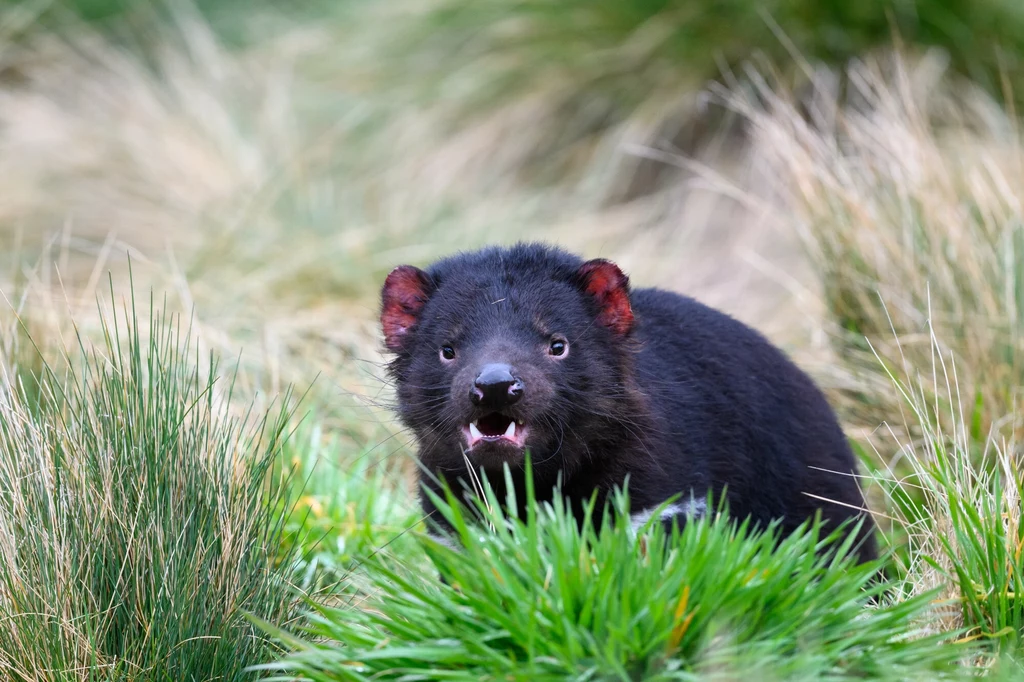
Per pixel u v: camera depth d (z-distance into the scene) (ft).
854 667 20.70
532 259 26.73
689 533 21.35
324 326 44.06
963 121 51.34
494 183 57.41
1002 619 23.00
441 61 62.23
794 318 43.06
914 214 36.50
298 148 58.90
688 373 27.76
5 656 23.43
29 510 24.18
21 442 24.72
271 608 24.66
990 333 33.68
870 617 21.34
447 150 58.29
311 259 49.08
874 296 35.88
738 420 27.78
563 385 24.90
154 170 56.29
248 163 57.31
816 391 29.89
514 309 25.54
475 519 25.39
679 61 57.31
